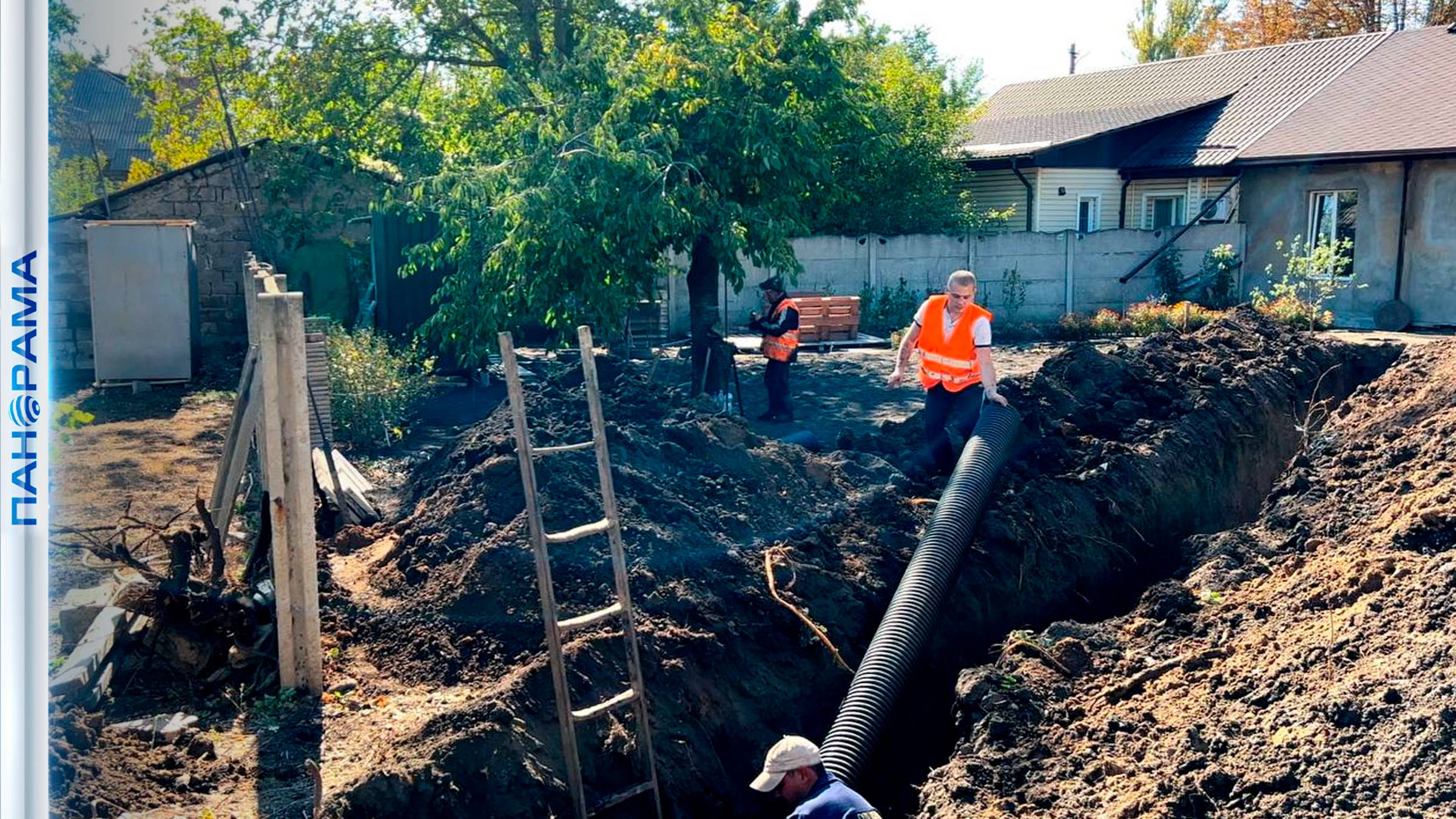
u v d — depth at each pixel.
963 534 8.26
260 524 8.48
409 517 9.14
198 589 7.00
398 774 5.42
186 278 16.33
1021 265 23.95
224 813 5.28
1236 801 5.30
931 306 9.80
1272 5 44.19
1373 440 9.93
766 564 7.89
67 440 10.44
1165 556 9.66
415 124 21.03
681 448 9.11
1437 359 11.80
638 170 12.55
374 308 17.30
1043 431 10.32
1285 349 12.72
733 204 13.28
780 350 13.35
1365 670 5.90
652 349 19.58
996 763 6.03
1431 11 41.34
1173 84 30.84
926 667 7.75
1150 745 5.92
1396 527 7.59
